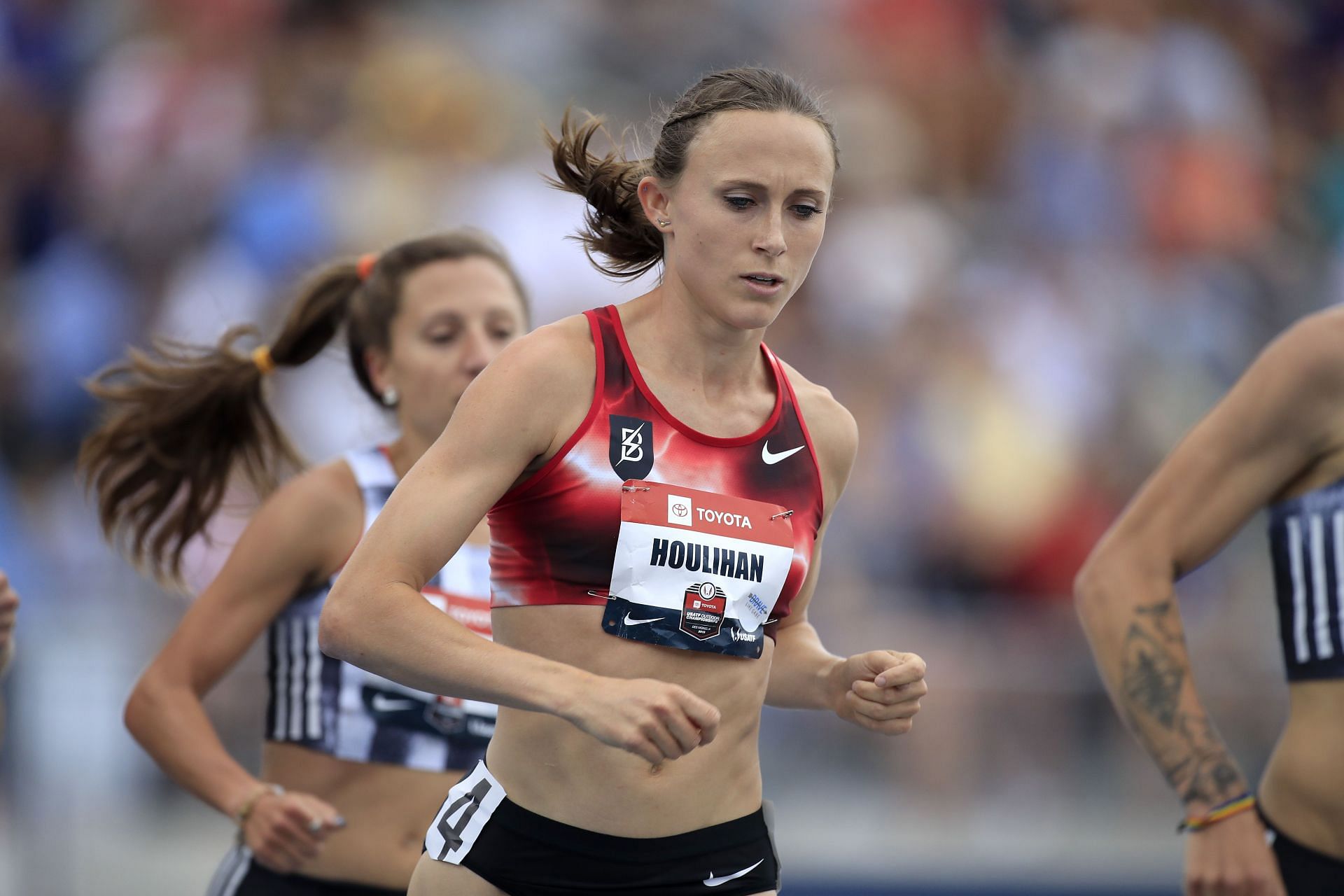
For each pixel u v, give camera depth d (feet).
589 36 114.32
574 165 31.42
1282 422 35.53
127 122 105.60
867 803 71.67
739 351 28.91
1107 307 105.81
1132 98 114.73
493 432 26.96
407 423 42.50
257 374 46.32
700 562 27.96
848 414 31.14
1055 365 101.09
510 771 28.94
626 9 115.75
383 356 43.27
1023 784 72.90
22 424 95.09
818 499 29.76
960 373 98.48
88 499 47.11
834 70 114.01
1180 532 36.37
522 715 28.91
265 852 37.96
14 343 96.84
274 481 47.65
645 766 28.32
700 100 27.66
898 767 72.33
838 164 28.48
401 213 100.27
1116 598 36.35
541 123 31.81
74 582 78.48
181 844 66.80
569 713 24.73
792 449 29.45
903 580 91.09
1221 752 35.55
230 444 47.03
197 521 47.11
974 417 96.84
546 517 27.76
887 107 111.96
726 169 27.04
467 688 25.55
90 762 66.18
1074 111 114.11
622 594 27.71
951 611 76.28
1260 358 36.32
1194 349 106.63
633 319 28.94
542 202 99.66
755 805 29.76
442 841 29.53
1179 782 35.58
